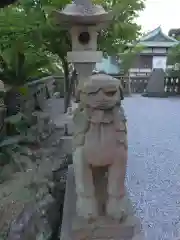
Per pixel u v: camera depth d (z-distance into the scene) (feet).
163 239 6.05
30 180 6.38
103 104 4.33
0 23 9.82
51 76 19.25
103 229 4.57
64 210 5.21
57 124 11.01
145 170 9.82
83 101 4.53
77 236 4.55
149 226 6.51
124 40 12.60
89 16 9.46
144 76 33.14
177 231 6.33
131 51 16.19
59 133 10.18
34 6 10.39
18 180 6.38
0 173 6.82
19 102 10.74
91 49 10.17
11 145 7.98
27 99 11.36
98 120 4.44
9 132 9.21
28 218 5.01
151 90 30.35
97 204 4.80
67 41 11.50
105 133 4.52
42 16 10.15
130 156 11.30
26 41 10.75
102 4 11.14
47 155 8.18
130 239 4.58
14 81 11.69
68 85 13.15
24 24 9.89
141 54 33.71
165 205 7.46
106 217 4.70
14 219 4.93
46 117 10.41
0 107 8.73
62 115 12.58
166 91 31.50
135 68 34.42
